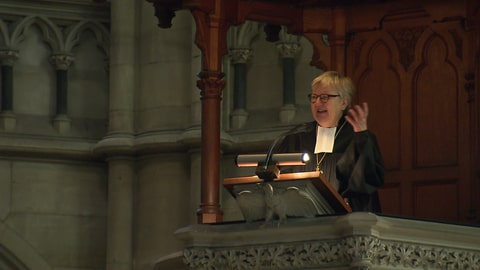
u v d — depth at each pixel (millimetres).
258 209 24766
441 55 34438
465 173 33438
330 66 35875
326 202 24656
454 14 34344
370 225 23234
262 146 47406
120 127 49500
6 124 49750
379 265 23641
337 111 27781
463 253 24734
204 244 24984
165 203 48562
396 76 35031
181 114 48812
